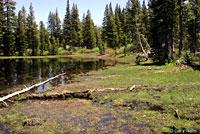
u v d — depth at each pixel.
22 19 75.69
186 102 9.12
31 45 72.19
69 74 24.77
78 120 7.88
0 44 56.41
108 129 6.86
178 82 13.83
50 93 12.69
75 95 12.56
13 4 57.81
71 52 80.81
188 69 19.44
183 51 24.06
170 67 21.38
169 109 8.59
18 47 66.69
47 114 8.81
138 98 10.62
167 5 27.95
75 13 90.69
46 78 21.52
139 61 34.56
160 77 16.64
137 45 46.53
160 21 30.06
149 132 6.41
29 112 9.23
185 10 28.86
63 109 9.51
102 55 69.69
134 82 15.23
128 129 6.78
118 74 21.06
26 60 49.94
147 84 14.00
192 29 38.41
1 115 8.94
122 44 77.50
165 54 29.73
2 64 36.97
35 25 71.81
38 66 35.16
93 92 12.90
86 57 68.06
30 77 22.27
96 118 7.98
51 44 81.44
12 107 10.30
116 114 8.38
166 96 10.46
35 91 14.75
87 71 27.23
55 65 37.34
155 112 8.34
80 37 86.88
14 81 19.47
